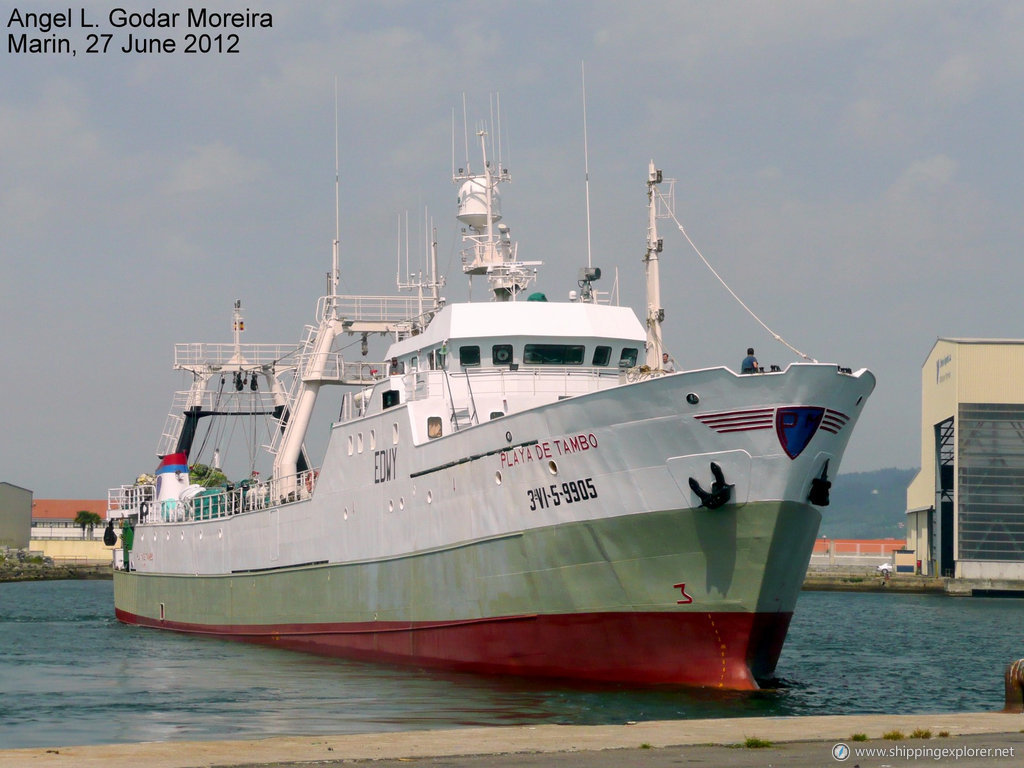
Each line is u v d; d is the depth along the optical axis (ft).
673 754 208.74
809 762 199.31
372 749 213.66
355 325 570.87
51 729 296.10
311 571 486.79
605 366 426.92
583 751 212.43
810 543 336.29
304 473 514.68
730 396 317.22
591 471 343.05
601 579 346.74
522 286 465.47
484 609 381.40
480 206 486.79
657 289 426.51
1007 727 240.73
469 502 386.11
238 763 200.54
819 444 321.32
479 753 209.97
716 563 327.26
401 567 422.82
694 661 337.52
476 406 416.46
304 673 405.80
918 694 375.45
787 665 456.86
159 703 339.77
